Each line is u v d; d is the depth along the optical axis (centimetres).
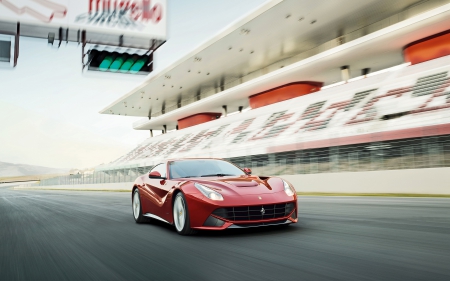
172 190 481
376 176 1295
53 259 362
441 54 1952
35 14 732
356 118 1855
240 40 2517
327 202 909
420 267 271
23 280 293
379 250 329
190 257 339
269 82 2873
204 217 426
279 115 2648
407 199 944
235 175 518
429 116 1364
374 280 246
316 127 2050
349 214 615
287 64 2916
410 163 1319
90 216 757
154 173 521
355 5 2008
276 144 1861
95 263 336
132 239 452
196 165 549
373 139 1432
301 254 328
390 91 1895
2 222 714
